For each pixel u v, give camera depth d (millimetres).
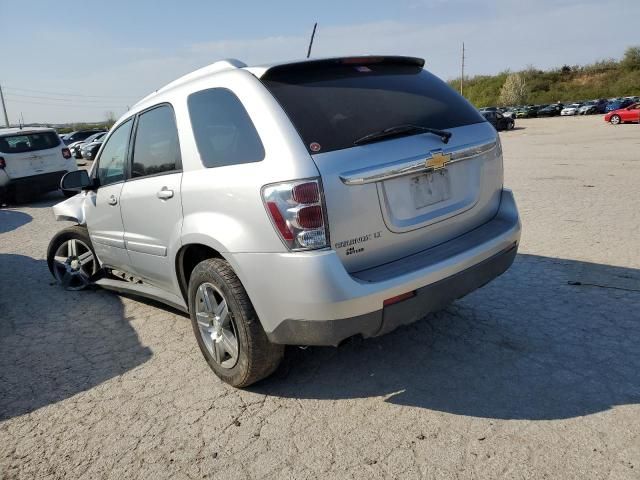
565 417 2643
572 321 3729
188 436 2742
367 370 3268
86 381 3441
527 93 71750
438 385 3035
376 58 3092
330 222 2479
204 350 3285
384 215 2654
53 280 5891
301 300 2514
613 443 2420
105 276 5027
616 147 16938
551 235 6062
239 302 2828
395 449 2500
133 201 3729
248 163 2705
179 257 3330
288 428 2738
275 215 2527
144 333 4164
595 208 7387
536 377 3039
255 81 2799
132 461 2582
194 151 3123
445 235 3006
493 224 3270
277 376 3281
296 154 2498
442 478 2283
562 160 14195
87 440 2785
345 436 2635
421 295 2689
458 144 2951
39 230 9141
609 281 4445
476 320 3855
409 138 2764
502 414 2707
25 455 2697
